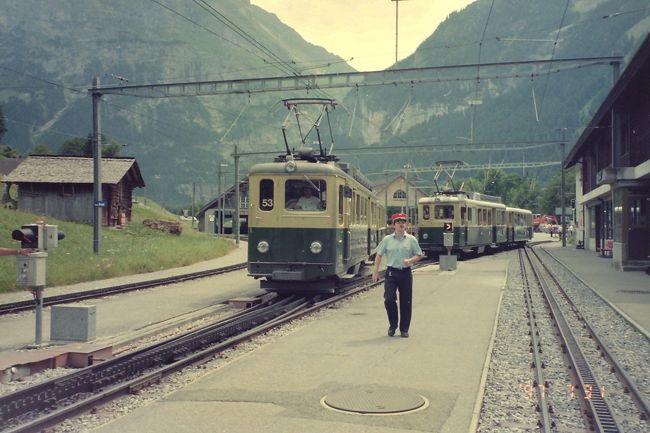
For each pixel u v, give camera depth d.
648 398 6.84
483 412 6.23
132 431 5.43
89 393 6.86
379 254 10.23
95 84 27.92
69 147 98.94
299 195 15.02
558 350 9.52
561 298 16.56
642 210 25.53
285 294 16.56
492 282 19.70
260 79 26.75
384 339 9.84
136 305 15.20
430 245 32.81
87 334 9.34
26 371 7.61
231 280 22.42
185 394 6.57
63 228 34.47
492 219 40.03
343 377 7.33
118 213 46.50
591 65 25.66
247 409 6.05
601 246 38.84
